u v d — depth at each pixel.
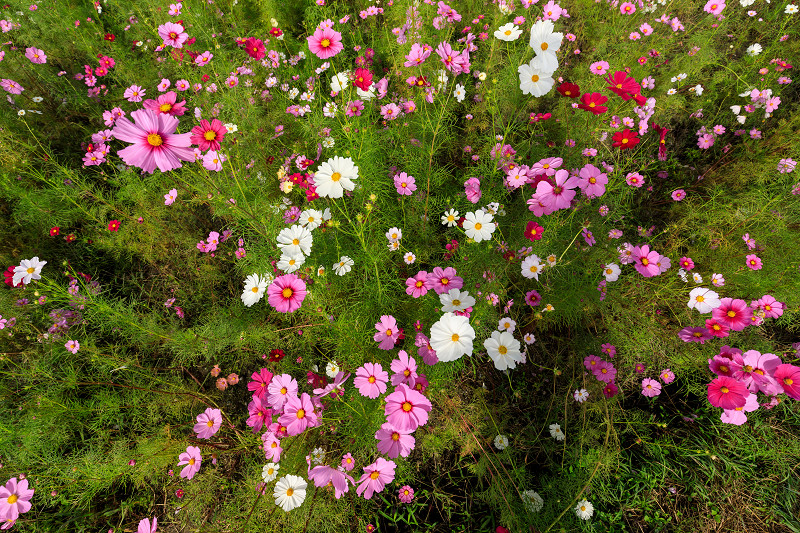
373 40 1.49
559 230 1.11
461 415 1.01
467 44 1.31
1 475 1.00
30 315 1.15
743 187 1.22
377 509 1.01
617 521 0.96
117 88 1.49
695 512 0.97
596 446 0.99
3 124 1.31
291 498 0.87
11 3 1.51
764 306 0.98
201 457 1.02
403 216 1.18
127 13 1.57
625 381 1.09
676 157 1.34
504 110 1.32
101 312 1.08
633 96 0.98
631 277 1.10
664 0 1.48
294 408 0.86
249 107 1.30
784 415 1.01
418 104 1.28
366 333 1.05
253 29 1.54
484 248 1.09
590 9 1.50
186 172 1.25
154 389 1.09
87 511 1.02
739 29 1.49
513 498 0.95
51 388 1.06
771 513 0.96
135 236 1.25
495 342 0.89
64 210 1.24
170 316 1.20
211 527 1.01
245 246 1.23
